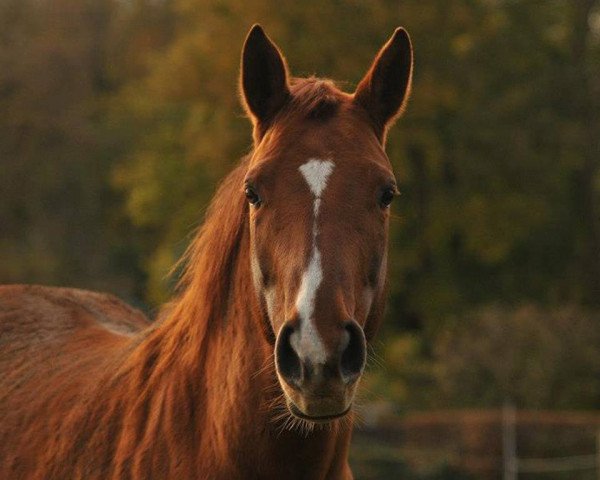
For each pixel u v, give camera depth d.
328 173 3.24
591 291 28.72
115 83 43.62
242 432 3.48
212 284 3.67
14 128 38.47
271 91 3.54
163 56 32.12
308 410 3.01
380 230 3.29
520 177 27.69
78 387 4.18
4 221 37.81
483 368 18.03
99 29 44.09
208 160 27.61
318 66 25.17
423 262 27.41
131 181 31.97
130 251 37.03
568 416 15.34
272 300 3.25
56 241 36.88
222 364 3.57
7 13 40.69
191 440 3.61
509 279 28.06
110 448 3.81
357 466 15.28
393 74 3.58
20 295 5.05
